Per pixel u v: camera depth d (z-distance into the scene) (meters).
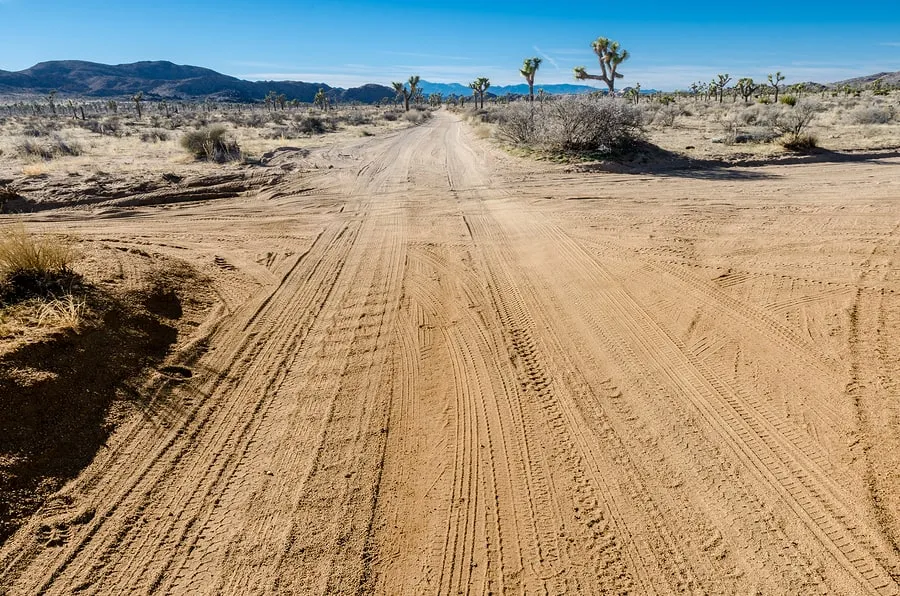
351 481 4.48
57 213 12.97
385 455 4.80
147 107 101.69
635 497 4.30
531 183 16.72
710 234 10.71
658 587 3.56
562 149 21.27
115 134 33.88
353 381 5.91
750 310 7.31
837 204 12.85
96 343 5.69
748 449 4.77
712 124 30.66
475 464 4.70
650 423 5.17
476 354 6.46
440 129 39.41
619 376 5.95
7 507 3.97
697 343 6.57
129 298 6.70
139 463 4.62
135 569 3.67
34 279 6.39
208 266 9.03
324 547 3.86
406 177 18.17
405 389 5.77
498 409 5.43
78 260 7.51
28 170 16.42
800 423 5.07
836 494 4.25
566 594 3.53
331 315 7.48
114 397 5.29
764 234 10.59
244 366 6.17
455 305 7.80
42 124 41.06
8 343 5.06
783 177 16.89
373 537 3.96
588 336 6.84
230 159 20.98
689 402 5.46
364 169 19.83
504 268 9.27
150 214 13.11
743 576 3.61
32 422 4.60
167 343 6.43
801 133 22.56
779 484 4.37
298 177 17.98
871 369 5.83
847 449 4.71
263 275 8.94
